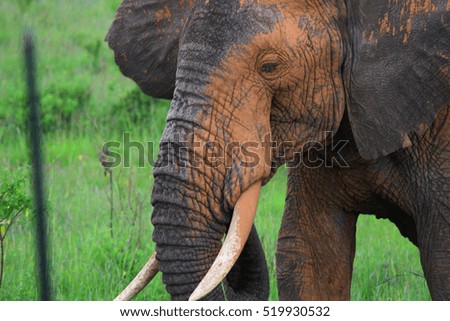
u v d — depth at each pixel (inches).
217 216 341.7
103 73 865.5
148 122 722.8
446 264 377.4
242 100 342.6
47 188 549.3
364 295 488.7
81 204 574.9
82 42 969.5
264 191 606.2
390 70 354.9
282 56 345.1
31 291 465.1
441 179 376.5
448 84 357.7
